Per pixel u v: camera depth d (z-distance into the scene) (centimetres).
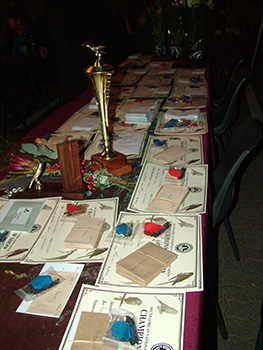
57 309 77
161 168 134
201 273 83
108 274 85
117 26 472
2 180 130
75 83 331
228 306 178
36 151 133
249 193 273
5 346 69
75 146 113
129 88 246
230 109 238
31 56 404
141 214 107
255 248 216
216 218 145
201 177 125
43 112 473
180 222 102
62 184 120
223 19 511
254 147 135
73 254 93
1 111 376
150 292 79
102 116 125
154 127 175
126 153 149
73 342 68
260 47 584
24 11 424
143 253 89
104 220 105
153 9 331
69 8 289
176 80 260
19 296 81
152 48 376
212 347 149
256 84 534
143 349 66
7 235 102
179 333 69
